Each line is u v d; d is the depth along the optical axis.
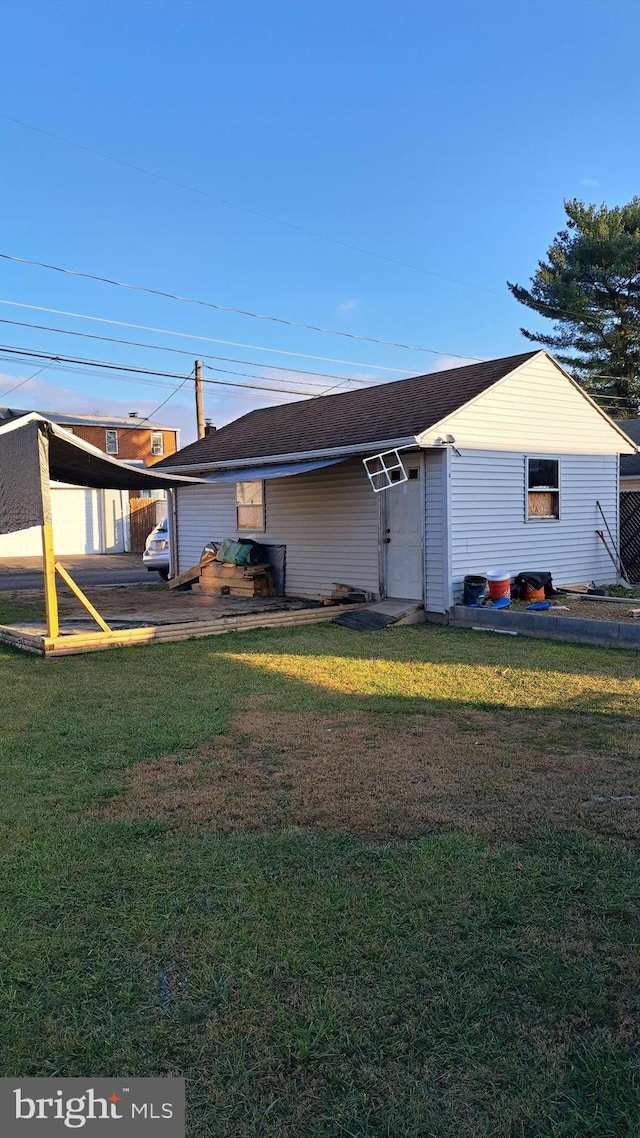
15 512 9.38
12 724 5.84
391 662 8.24
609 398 33.84
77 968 2.75
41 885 3.32
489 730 5.63
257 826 3.93
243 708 6.29
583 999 2.55
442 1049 2.34
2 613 12.20
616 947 2.84
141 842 3.75
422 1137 2.04
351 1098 2.17
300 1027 2.44
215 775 4.69
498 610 10.37
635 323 33.72
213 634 10.20
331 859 3.54
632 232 33.56
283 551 13.96
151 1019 2.49
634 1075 2.23
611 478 14.16
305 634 10.27
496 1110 2.12
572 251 33.84
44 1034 2.42
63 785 4.53
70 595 14.76
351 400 15.30
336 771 4.74
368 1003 2.55
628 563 15.03
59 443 9.17
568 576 13.30
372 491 12.19
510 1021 2.46
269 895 3.23
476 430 11.49
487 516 11.72
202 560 15.09
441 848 3.64
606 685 6.99
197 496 16.20
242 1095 2.19
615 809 4.10
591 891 3.24
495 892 3.23
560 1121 2.08
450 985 2.63
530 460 12.49
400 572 11.85
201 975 2.70
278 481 14.02
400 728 5.70
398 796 4.31
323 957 2.79
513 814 4.04
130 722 5.86
